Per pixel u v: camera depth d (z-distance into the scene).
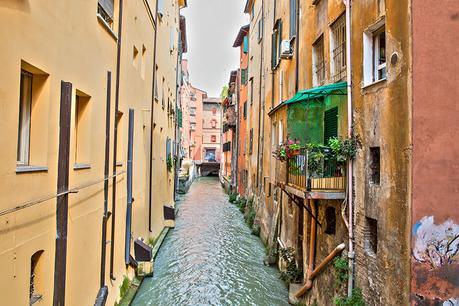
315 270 9.03
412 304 5.33
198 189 44.56
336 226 8.23
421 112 5.37
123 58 10.09
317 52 10.70
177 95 31.12
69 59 6.09
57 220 5.68
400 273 5.59
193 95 72.75
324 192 7.62
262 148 20.03
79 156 7.33
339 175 7.87
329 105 8.70
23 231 4.65
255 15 24.97
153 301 10.92
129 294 10.66
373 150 6.73
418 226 5.33
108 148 8.51
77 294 6.70
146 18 13.84
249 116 26.72
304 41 11.73
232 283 12.44
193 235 19.52
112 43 8.88
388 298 5.91
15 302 4.47
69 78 6.12
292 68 13.36
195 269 13.80
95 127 7.66
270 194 16.78
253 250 16.64
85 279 7.18
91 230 7.51
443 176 5.35
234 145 37.34
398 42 5.74
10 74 4.25
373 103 6.57
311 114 9.24
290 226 12.45
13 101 4.34
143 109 13.27
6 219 4.24
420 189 5.34
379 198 6.30
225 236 19.41
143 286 12.00
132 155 11.16
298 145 8.82
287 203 13.00
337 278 7.64
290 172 9.46
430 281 5.33
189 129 64.50
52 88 5.44
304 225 10.72
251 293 11.61
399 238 5.64
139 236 13.05
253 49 25.45
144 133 13.91
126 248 10.98
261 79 21.19
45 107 5.30
